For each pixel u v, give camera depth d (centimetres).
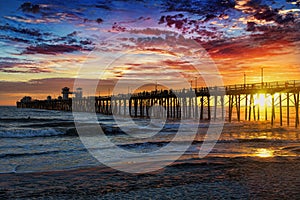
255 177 1110
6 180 1091
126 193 923
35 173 1203
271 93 3472
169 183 1036
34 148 1922
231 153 1689
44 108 13012
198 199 859
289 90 3194
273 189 953
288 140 2284
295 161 1415
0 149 1877
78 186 1008
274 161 1410
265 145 2016
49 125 3709
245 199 857
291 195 892
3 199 877
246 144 2064
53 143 2181
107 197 888
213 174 1162
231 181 1056
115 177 1132
